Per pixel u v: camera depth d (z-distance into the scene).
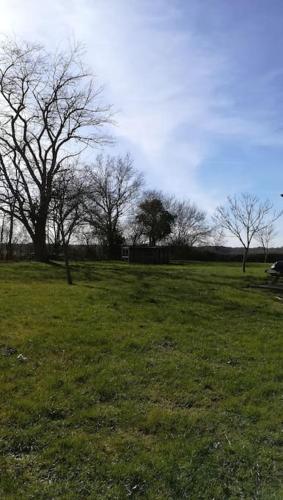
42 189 31.00
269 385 6.79
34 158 31.02
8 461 4.46
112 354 7.97
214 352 8.39
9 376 6.68
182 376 7.04
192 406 6.02
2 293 13.71
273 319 11.45
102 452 4.71
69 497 3.94
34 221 30.98
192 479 4.30
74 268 22.77
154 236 63.38
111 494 4.02
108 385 6.51
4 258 36.25
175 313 11.42
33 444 4.81
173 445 4.89
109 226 56.50
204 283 16.84
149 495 4.03
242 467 4.54
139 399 6.14
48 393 6.09
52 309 11.25
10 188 30.89
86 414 5.54
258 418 5.67
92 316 10.61
